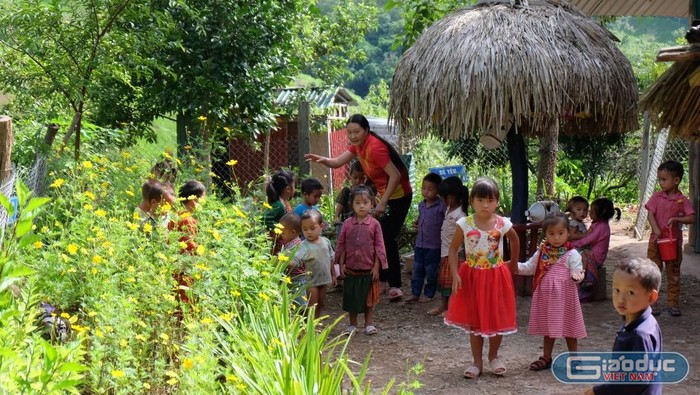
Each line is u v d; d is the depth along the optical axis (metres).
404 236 9.95
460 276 5.79
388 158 7.80
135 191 7.10
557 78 7.17
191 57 10.99
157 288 4.55
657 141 11.75
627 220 13.30
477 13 7.73
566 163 15.05
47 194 7.11
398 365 6.08
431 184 7.87
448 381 5.66
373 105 31.34
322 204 10.95
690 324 7.00
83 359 4.00
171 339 4.48
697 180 9.99
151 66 9.66
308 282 6.64
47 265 4.63
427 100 7.55
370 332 6.95
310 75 24.98
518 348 6.40
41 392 2.80
